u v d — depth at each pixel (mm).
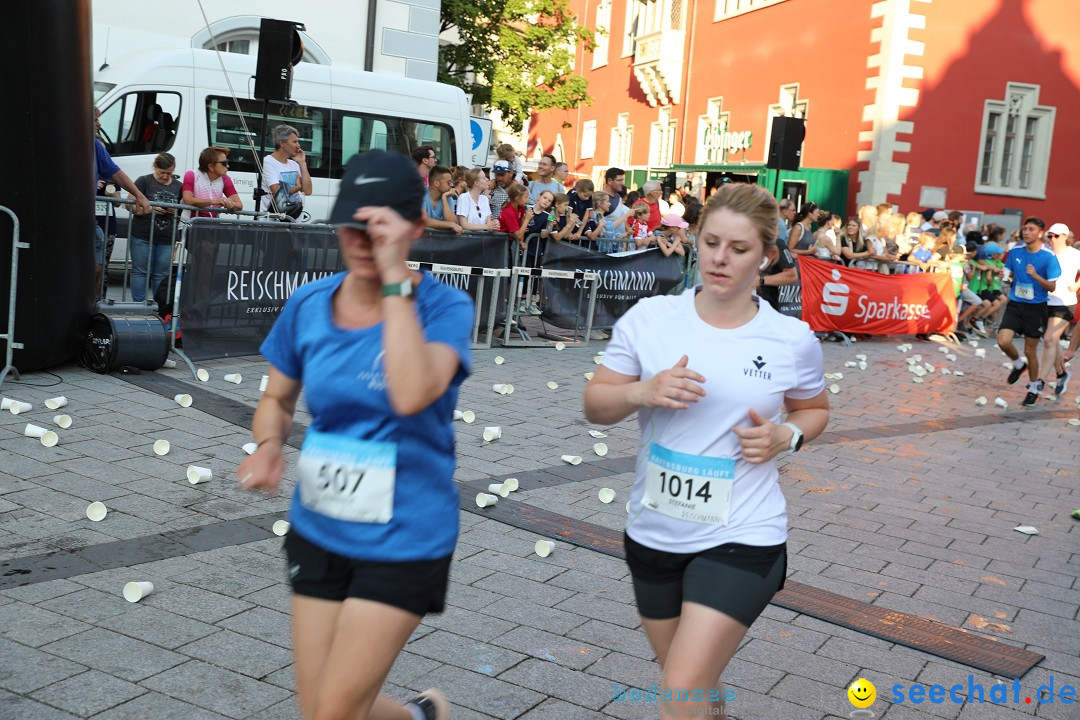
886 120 21406
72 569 4148
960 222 17203
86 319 7625
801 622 4293
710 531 2590
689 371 2520
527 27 25781
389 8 16469
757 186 2611
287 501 5219
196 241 7801
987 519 6164
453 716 3273
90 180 7488
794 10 24297
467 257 10078
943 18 21500
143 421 6410
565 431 7363
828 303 13805
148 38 14148
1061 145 23234
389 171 2172
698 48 28422
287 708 3225
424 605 2322
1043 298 10406
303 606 2361
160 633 3660
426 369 2182
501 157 12344
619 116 33281
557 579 4543
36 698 3141
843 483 6719
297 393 2529
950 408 9938
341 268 8930
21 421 6133
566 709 3385
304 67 12555
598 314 11359
